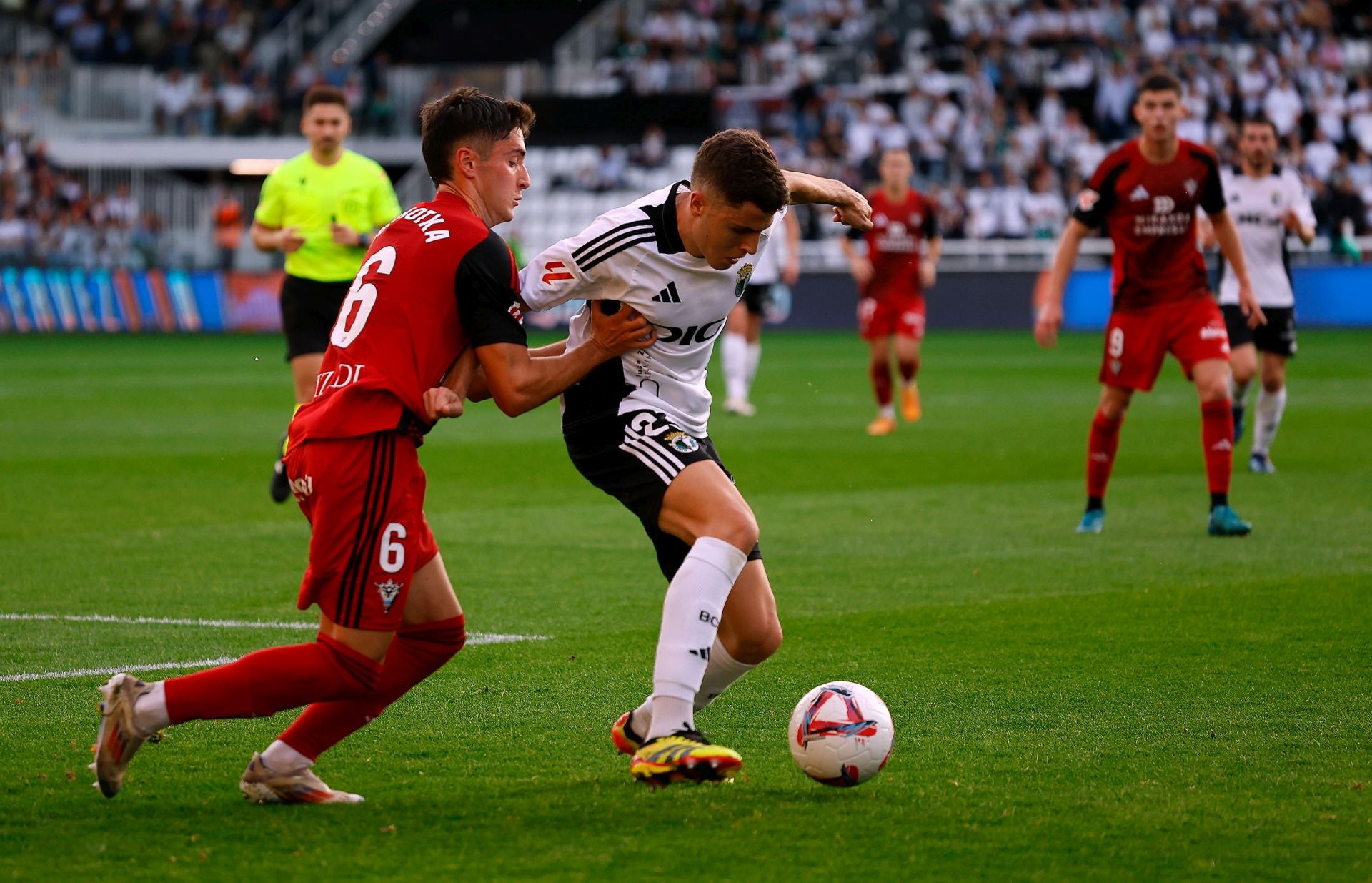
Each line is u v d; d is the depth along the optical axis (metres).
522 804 13.98
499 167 14.72
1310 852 12.58
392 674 14.57
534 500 36.44
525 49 132.62
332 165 35.22
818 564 27.61
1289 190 39.28
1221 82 115.81
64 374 77.50
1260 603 23.61
